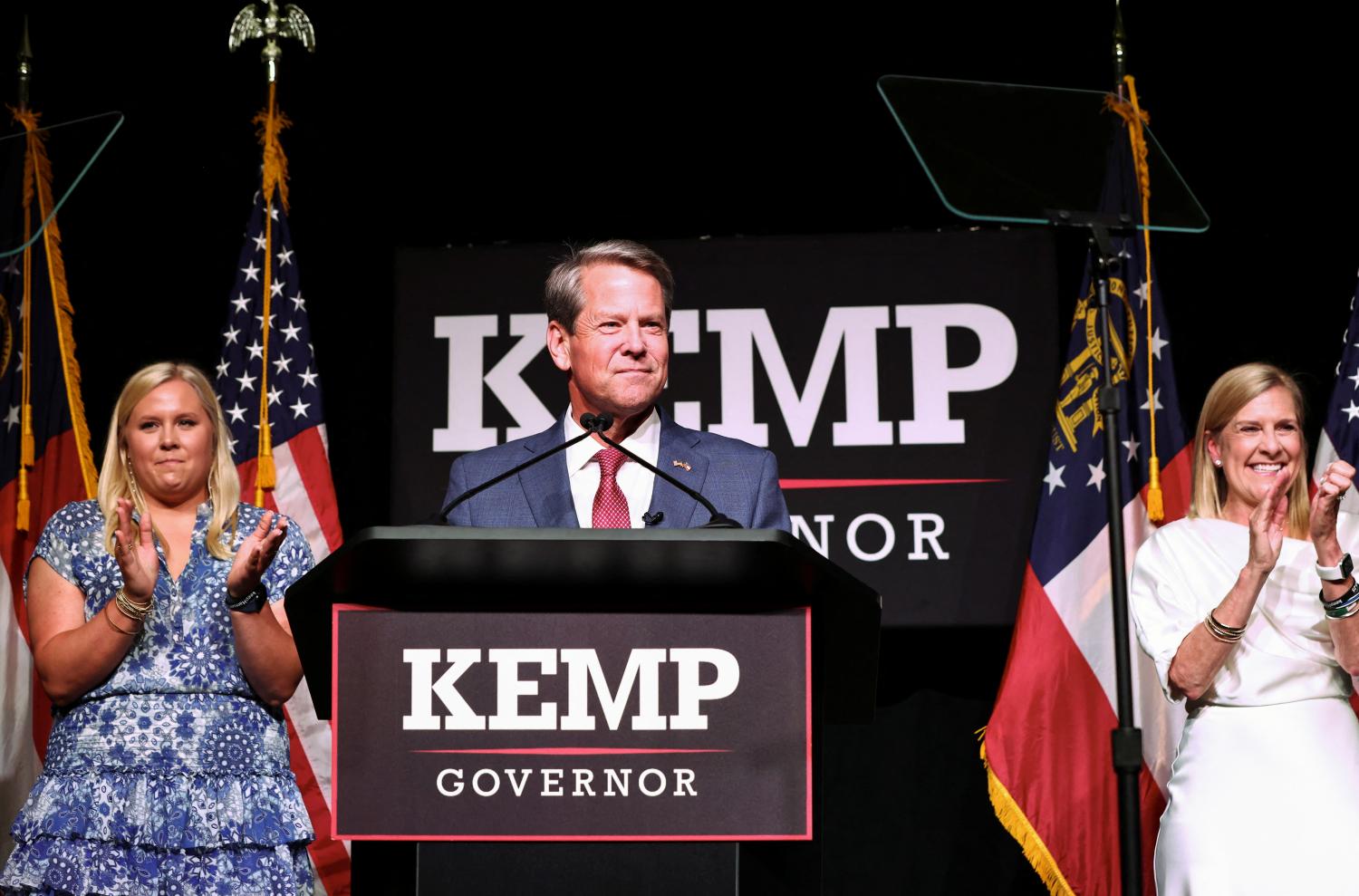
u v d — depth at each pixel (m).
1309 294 9.28
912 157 9.78
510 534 3.09
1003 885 9.13
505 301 9.66
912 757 9.30
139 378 6.04
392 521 9.44
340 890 8.34
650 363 5.20
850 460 9.31
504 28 9.89
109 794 5.33
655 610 3.47
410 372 9.61
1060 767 8.30
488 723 3.43
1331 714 6.34
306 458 8.91
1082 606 8.51
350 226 9.95
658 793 3.41
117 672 5.52
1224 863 6.16
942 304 9.45
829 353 9.44
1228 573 6.68
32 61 9.62
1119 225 7.15
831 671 4.07
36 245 9.02
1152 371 8.80
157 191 9.95
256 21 9.12
